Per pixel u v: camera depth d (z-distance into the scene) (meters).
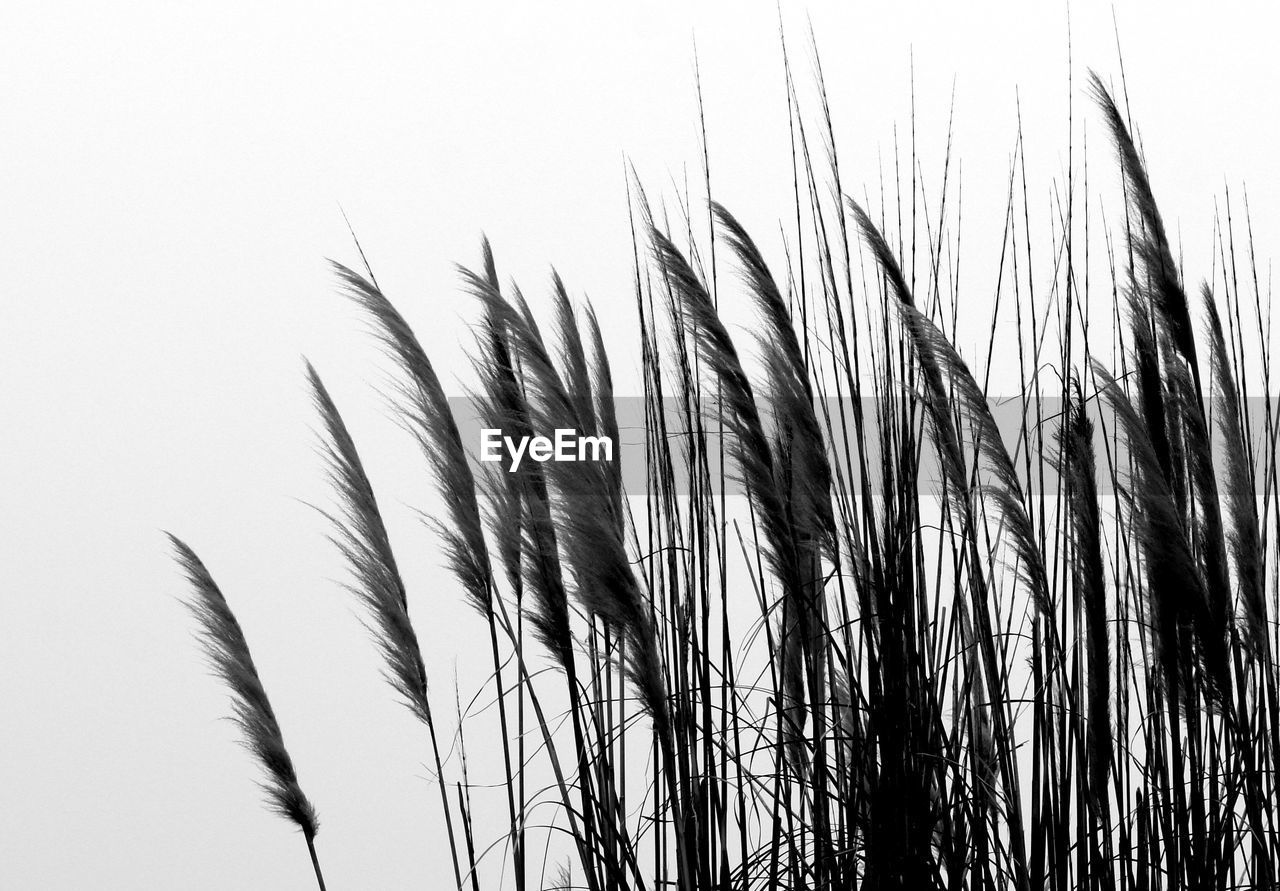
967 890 4.41
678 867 4.32
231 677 4.76
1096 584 4.32
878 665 4.32
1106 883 4.36
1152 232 4.44
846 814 4.36
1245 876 4.45
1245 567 4.40
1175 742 4.36
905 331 4.36
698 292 4.33
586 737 4.44
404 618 4.60
